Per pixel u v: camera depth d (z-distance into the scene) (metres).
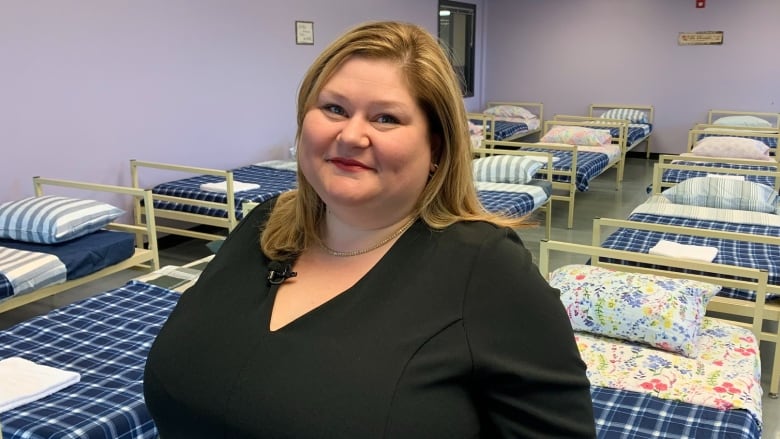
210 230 5.07
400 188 0.88
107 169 4.28
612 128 7.30
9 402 1.72
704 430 1.74
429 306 0.81
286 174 4.93
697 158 5.09
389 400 0.76
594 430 0.83
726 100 7.99
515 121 8.32
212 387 0.84
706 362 2.11
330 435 0.76
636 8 8.16
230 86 5.10
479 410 0.83
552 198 5.27
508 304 0.81
